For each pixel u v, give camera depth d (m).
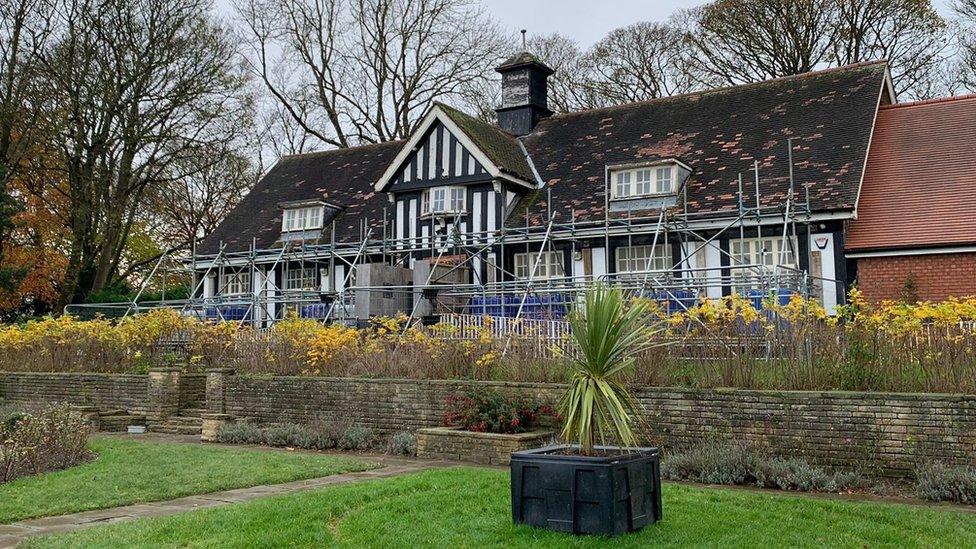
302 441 13.71
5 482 10.15
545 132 26.61
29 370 20.20
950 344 10.34
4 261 33.19
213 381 16.22
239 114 34.16
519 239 22.28
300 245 26.52
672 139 23.67
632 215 21.28
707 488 9.59
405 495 8.84
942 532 7.32
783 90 23.73
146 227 40.62
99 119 31.44
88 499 9.05
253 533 7.25
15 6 29.22
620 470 7.09
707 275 20.17
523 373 13.27
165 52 31.30
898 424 10.05
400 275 22.97
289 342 16.45
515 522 7.36
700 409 11.30
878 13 31.92
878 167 21.19
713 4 34.84
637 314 7.65
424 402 13.71
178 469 10.91
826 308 18.80
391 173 24.78
